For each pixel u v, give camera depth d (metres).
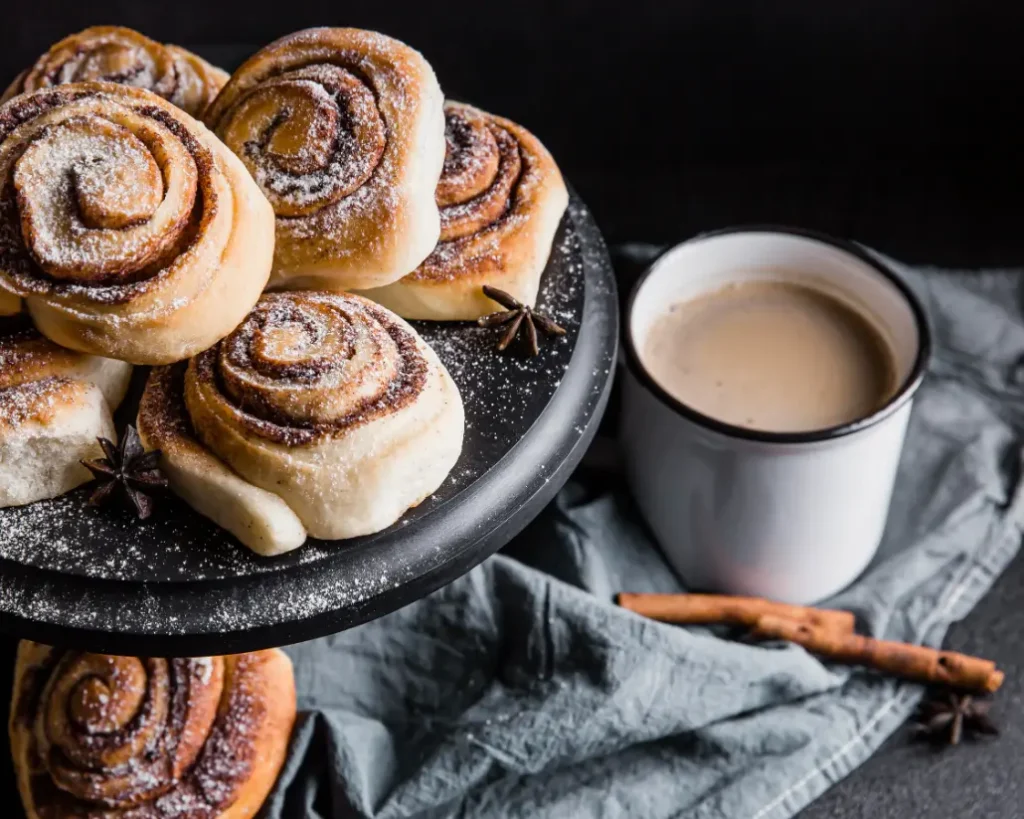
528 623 0.75
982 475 0.81
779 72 0.90
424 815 0.73
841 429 0.73
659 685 0.74
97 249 0.63
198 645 0.63
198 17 0.89
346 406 0.63
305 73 0.68
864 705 0.76
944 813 0.74
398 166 0.66
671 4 0.88
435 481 0.64
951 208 0.92
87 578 0.62
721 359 0.78
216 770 0.70
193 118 0.68
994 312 0.87
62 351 0.65
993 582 0.80
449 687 0.76
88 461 0.64
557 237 0.72
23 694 0.71
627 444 0.79
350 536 0.64
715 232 0.80
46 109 0.65
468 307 0.68
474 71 0.91
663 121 0.92
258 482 0.63
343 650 0.76
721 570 0.78
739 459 0.74
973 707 0.76
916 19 0.88
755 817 0.73
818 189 0.92
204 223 0.63
